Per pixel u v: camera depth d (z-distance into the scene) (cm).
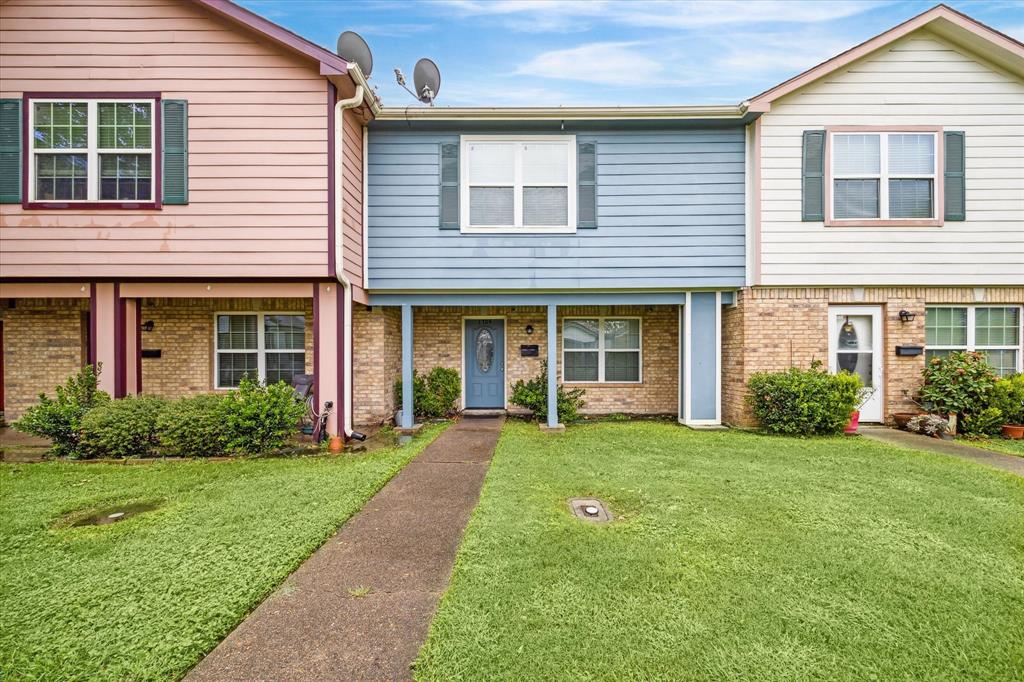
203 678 231
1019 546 368
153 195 698
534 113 794
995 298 830
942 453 656
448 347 1027
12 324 897
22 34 686
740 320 838
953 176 819
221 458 642
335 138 702
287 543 369
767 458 623
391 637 262
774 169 819
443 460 629
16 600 292
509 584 308
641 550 356
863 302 832
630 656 242
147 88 691
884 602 292
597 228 837
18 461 625
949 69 816
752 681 227
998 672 235
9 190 688
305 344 945
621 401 1017
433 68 892
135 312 746
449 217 831
